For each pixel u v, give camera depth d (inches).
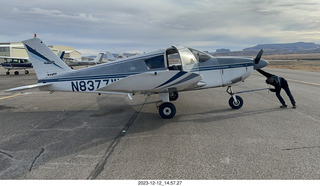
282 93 341.1
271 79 238.2
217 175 106.3
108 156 130.3
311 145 140.4
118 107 271.1
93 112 246.7
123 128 184.9
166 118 212.2
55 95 372.2
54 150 141.1
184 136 161.0
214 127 180.7
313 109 237.1
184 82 196.9
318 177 103.5
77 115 233.8
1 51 2426.2
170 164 118.3
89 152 137.0
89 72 245.8
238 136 158.6
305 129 171.8
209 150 135.1
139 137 161.6
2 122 209.6
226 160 121.4
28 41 255.1
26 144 152.4
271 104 264.2
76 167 117.5
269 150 133.6
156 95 360.2
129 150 138.3
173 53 237.8
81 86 249.6
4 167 119.5
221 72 234.4
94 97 347.3
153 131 174.4
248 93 349.4
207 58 234.8
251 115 216.1
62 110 258.8
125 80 189.8
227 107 253.3
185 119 207.5
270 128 175.5
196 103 279.1
